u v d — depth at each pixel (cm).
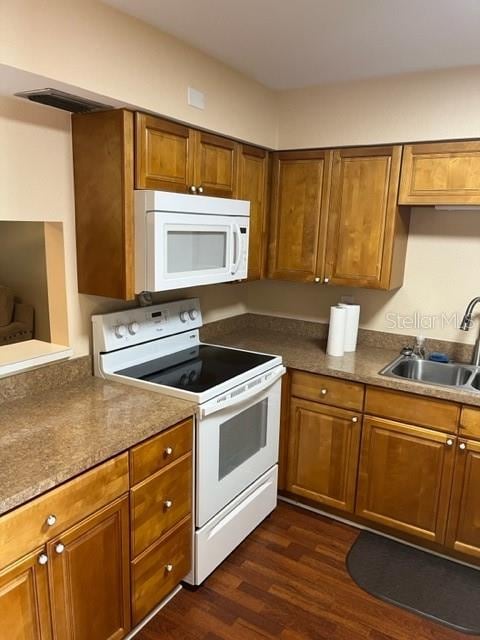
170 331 256
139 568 180
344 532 258
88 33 163
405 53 213
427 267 277
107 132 191
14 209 184
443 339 279
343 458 256
